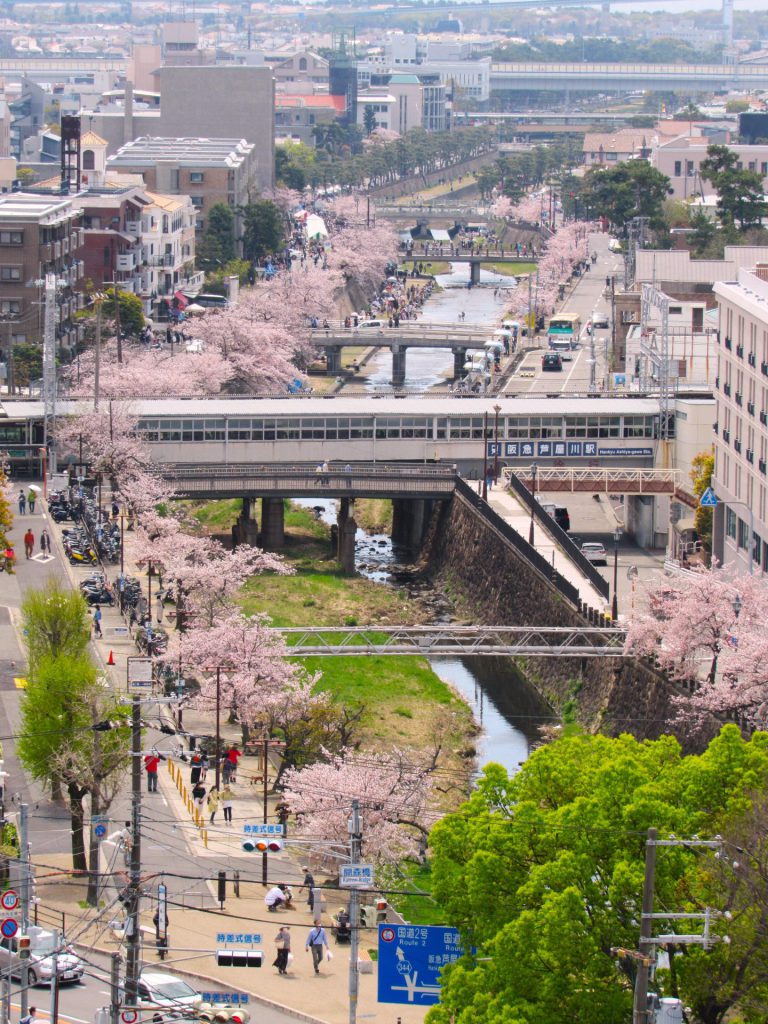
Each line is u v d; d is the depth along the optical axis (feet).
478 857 558.56
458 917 570.05
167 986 593.83
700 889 540.11
